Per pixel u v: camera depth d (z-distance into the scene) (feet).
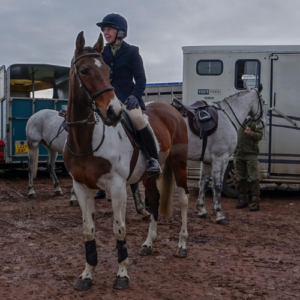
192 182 37.50
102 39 11.42
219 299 11.55
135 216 22.47
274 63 28.02
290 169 28.09
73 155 11.81
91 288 12.28
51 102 37.04
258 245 17.04
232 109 22.86
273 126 28.12
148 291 12.10
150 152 13.24
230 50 28.43
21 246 16.49
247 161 24.66
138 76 13.44
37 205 25.31
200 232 19.07
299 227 20.44
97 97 10.55
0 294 11.75
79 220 21.21
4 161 35.50
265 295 11.85
